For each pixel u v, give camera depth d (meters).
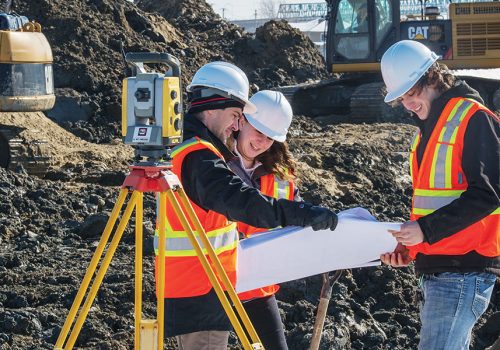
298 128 18.56
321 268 4.77
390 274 8.18
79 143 14.34
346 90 21.58
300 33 26.62
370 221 4.76
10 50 11.83
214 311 4.30
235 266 4.47
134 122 4.00
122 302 7.49
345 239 4.73
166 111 3.95
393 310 7.75
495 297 8.04
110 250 4.02
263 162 5.03
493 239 4.39
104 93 18.84
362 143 15.47
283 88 21.45
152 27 23.31
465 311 4.36
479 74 21.14
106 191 11.82
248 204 4.06
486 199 4.21
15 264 8.61
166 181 3.96
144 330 4.00
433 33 20.83
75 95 18.05
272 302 4.92
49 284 7.98
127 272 8.18
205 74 4.35
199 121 4.32
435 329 4.39
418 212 4.51
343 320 7.08
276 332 4.88
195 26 27.67
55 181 12.59
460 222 4.24
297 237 4.71
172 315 4.30
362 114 20.58
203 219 4.27
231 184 4.08
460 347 4.38
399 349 6.92
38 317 7.07
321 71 26.08
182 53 23.39
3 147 12.96
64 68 19.00
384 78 4.56
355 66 20.89
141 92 3.96
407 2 21.97
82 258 8.90
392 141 16.47
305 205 4.21
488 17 20.78
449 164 4.39
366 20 20.73
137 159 4.07
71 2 21.42
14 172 12.46
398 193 13.46
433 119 4.45
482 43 20.89
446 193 4.41
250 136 4.91
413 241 4.31
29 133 13.22
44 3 20.69
